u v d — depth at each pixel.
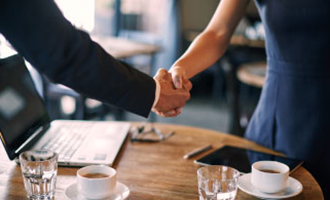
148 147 1.53
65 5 4.09
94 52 1.10
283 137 1.54
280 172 1.18
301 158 1.50
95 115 3.81
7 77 1.44
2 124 1.31
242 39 5.30
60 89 3.55
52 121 1.75
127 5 6.07
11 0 0.99
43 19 1.02
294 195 1.12
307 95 1.48
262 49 5.50
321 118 1.47
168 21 5.90
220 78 5.79
